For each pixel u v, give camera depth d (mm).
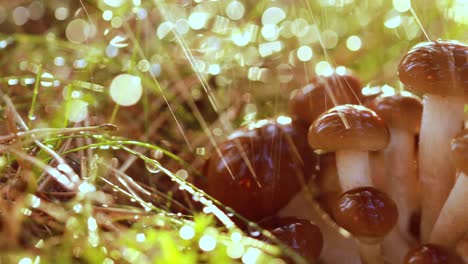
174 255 205
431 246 238
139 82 310
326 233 272
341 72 292
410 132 271
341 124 248
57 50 358
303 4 376
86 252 222
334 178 280
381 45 388
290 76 369
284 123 279
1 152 250
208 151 313
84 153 283
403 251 264
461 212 245
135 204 276
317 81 288
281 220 260
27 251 219
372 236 240
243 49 374
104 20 363
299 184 270
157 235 228
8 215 228
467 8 337
